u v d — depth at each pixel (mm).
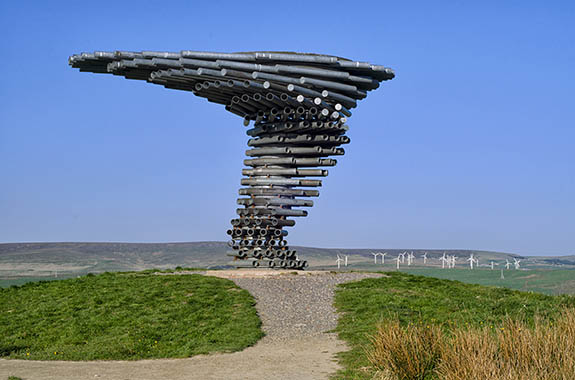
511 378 8430
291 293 20719
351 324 16875
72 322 17891
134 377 11805
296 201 25328
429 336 10969
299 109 23797
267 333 16703
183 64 23141
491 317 16062
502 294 20484
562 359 9039
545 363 8883
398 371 10484
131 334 16375
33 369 12797
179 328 17000
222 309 18719
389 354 10812
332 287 21578
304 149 25031
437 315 16953
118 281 22906
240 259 25547
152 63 24109
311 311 18812
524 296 20016
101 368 12914
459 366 9203
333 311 18703
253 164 25828
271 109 24750
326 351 14086
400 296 19688
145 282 22438
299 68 23141
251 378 11570
